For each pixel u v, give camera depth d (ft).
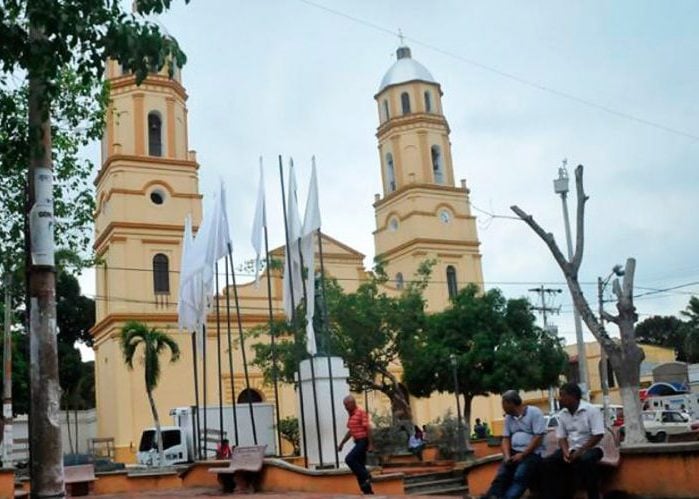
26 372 118.11
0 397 118.21
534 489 32.14
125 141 130.82
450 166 160.35
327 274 122.93
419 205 154.30
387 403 138.21
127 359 97.81
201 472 58.70
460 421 86.33
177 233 130.11
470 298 108.58
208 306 65.05
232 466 51.57
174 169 132.77
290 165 57.16
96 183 136.05
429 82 162.40
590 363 179.42
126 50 28.04
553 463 30.04
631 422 43.86
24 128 33.35
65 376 166.71
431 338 106.73
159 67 29.25
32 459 24.85
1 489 46.88
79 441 142.00
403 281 151.43
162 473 62.85
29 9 26.27
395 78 162.50
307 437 55.42
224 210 64.18
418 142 158.40
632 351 44.75
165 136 133.80
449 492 63.05
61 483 24.84
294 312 57.16
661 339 230.27
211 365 129.49
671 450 29.27
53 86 27.27
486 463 38.60
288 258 57.26
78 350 175.63
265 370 105.40
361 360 100.58
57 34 26.71
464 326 105.81
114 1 28.12
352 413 40.98
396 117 160.35
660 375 168.04
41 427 24.89
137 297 125.29
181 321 66.69
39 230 26.25
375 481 44.19
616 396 169.37
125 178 128.88
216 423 103.09
